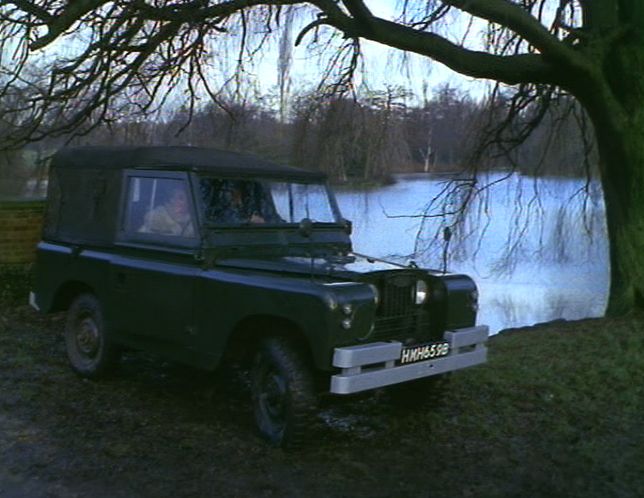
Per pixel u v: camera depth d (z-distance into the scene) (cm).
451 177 1299
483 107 1288
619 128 977
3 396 611
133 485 449
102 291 629
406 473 481
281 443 504
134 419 564
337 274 509
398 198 1309
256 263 539
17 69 949
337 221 657
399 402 605
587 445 536
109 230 627
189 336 554
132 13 913
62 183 693
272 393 516
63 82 974
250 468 477
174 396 624
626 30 977
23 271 1020
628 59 978
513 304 1548
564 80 988
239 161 614
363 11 904
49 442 515
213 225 556
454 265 1498
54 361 723
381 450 520
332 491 449
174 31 952
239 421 565
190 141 1158
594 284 1694
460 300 552
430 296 550
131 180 618
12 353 747
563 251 1490
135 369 701
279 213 609
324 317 471
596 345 820
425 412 598
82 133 1072
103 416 570
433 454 515
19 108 986
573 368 729
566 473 489
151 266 583
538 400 636
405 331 529
